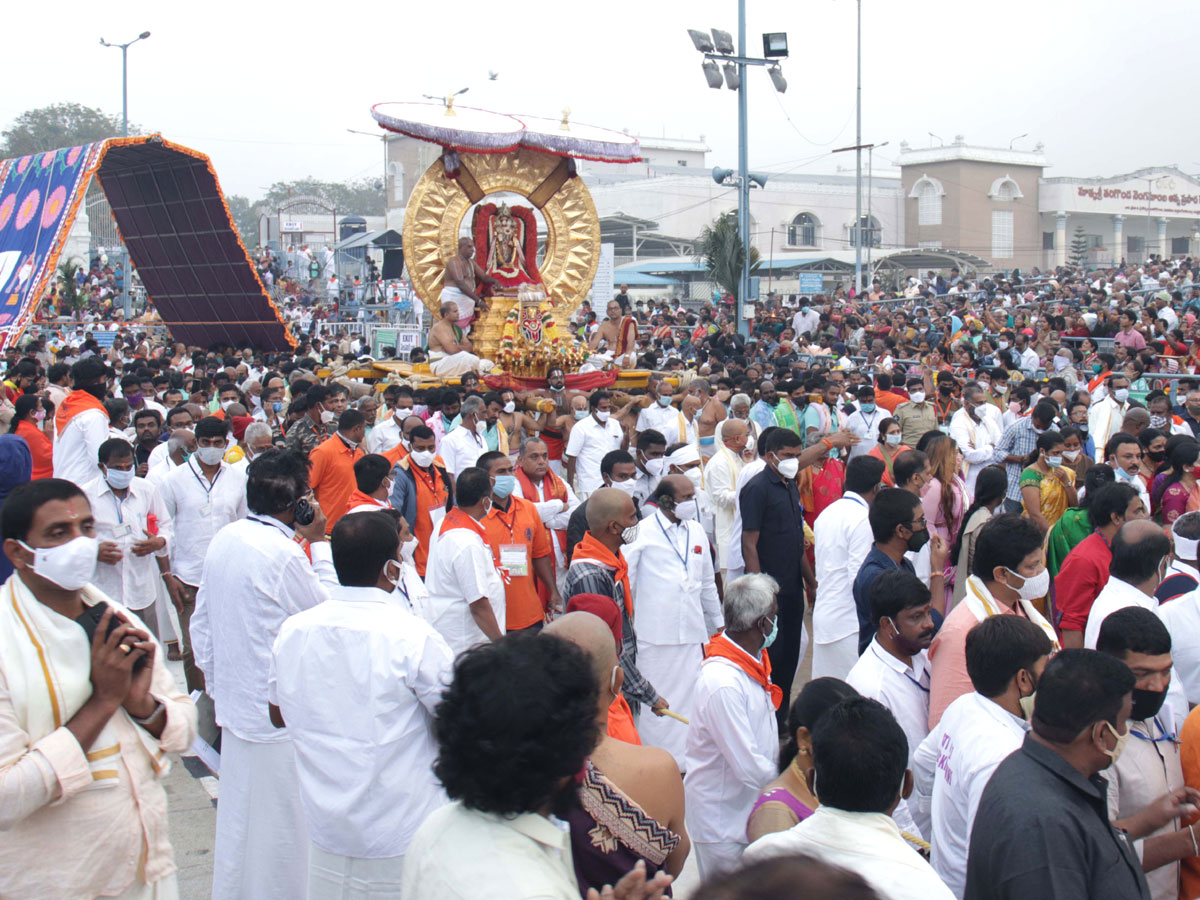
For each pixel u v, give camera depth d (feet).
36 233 58.08
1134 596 16.40
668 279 150.71
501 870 7.87
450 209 54.03
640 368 56.18
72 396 28.37
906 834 12.82
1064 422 37.06
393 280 121.08
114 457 23.52
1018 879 9.76
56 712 10.21
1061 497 27.48
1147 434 28.96
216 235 73.72
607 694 11.36
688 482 20.90
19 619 10.30
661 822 10.28
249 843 15.06
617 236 173.78
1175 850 12.37
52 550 10.12
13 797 9.69
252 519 15.69
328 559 18.45
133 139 59.62
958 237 194.80
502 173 54.80
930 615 15.03
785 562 23.43
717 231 72.18
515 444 39.55
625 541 19.79
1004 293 114.01
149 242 79.71
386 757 12.47
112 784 10.53
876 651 15.26
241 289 77.71
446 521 19.39
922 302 111.75
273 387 43.45
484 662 8.49
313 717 12.64
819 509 29.86
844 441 26.61
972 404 36.09
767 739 14.66
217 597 15.40
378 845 12.45
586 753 8.45
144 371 46.14
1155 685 12.74
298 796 15.14
